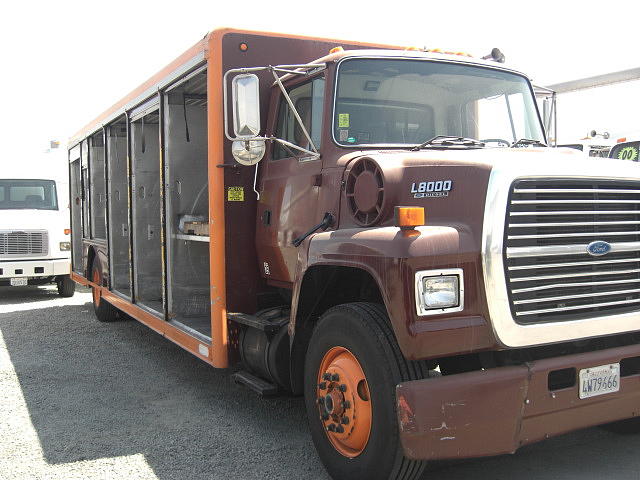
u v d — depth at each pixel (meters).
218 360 5.06
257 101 4.18
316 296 4.16
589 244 3.39
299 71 4.59
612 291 3.50
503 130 4.85
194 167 6.36
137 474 4.05
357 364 3.59
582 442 4.48
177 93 6.23
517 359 3.52
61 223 12.67
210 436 4.71
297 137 4.76
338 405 3.65
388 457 3.32
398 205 3.69
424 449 3.13
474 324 3.18
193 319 6.22
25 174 13.43
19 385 6.15
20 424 5.03
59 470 4.12
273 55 5.17
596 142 14.47
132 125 7.39
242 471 4.08
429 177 3.58
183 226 6.28
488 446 3.21
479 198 3.26
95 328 9.12
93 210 9.71
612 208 3.51
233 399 5.64
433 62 4.73
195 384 6.13
